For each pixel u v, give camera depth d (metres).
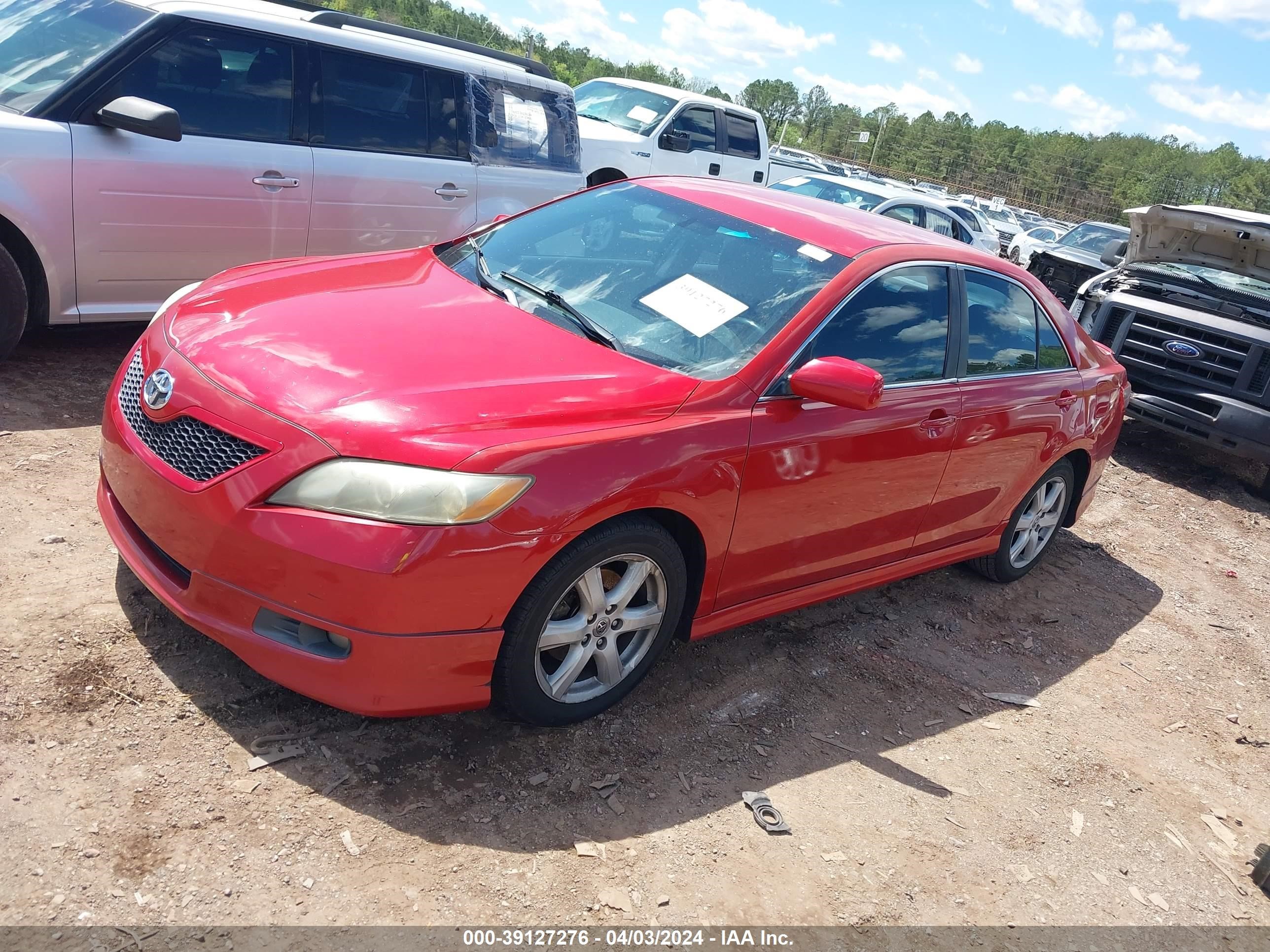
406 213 6.18
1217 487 8.00
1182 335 7.74
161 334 3.14
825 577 3.89
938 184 65.56
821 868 2.84
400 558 2.49
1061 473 5.04
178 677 2.91
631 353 3.31
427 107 6.23
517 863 2.56
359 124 5.88
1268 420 7.24
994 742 3.75
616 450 2.82
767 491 3.28
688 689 3.53
